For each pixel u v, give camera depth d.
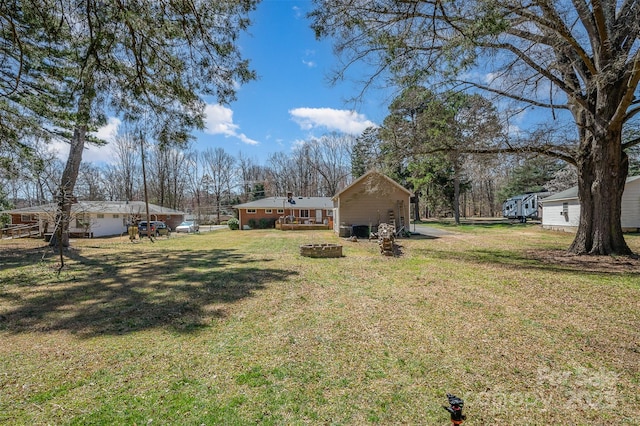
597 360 3.26
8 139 8.45
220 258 11.11
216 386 2.85
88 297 6.16
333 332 4.11
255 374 3.06
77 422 2.37
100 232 23.22
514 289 6.09
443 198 31.98
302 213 30.86
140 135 6.11
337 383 2.89
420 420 2.38
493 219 37.78
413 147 10.52
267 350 3.60
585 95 9.19
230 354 3.51
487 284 6.55
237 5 4.67
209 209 46.50
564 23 7.20
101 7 4.27
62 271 9.02
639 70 6.80
